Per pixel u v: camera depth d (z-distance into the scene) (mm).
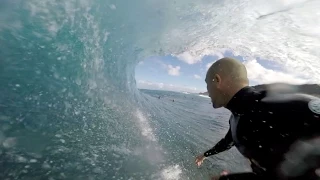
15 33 2086
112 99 3436
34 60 2215
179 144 3199
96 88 3068
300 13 4238
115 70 3885
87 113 2635
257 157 1089
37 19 2229
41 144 1800
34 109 2064
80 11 2625
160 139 3107
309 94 982
